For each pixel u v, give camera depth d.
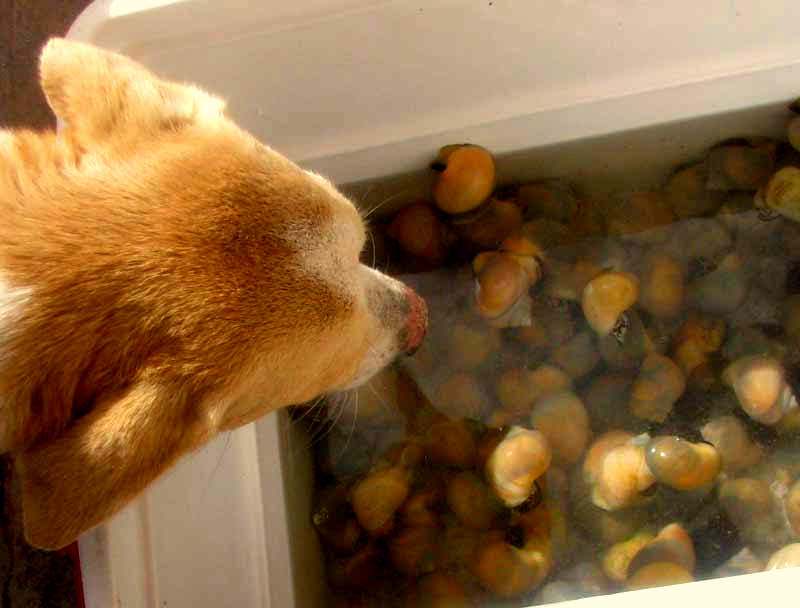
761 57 0.68
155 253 0.47
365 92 0.67
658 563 0.61
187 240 0.47
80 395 0.48
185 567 0.58
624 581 0.62
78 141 0.50
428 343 0.69
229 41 0.60
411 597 0.64
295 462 0.66
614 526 0.63
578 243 0.69
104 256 0.47
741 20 0.66
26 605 0.66
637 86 0.69
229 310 0.47
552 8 0.63
